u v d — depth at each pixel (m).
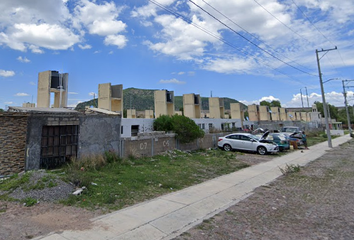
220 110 36.47
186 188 7.79
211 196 6.89
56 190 6.18
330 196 6.98
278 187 8.13
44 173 6.95
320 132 43.34
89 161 9.71
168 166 11.31
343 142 27.69
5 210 5.11
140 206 5.84
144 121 19.16
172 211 5.54
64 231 4.22
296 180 9.19
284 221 5.08
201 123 27.59
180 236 4.26
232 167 11.81
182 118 16.83
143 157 12.70
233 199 6.70
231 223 4.94
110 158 10.73
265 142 17.47
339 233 4.45
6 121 8.35
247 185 8.34
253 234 4.40
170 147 15.34
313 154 17.39
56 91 18.69
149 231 4.41
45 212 5.12
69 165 9.07
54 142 9.29
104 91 20.03
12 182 6.66
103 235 4.13
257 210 5.79
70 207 5.50
